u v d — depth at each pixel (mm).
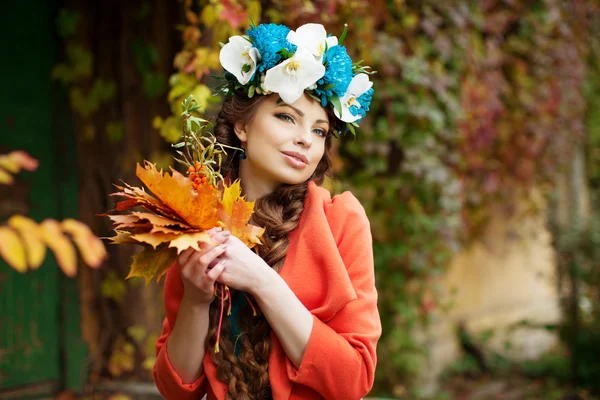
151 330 3672
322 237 1430
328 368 1329
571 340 5477
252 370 1403
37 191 3512
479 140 4707
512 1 5020
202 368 1489
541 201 6789
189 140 1391
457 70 4316
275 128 1433
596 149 7512
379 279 4203
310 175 1498
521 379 5453
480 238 5793
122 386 3578
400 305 4234
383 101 3904
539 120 5797
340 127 1572
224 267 1304
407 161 3959
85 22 3637
